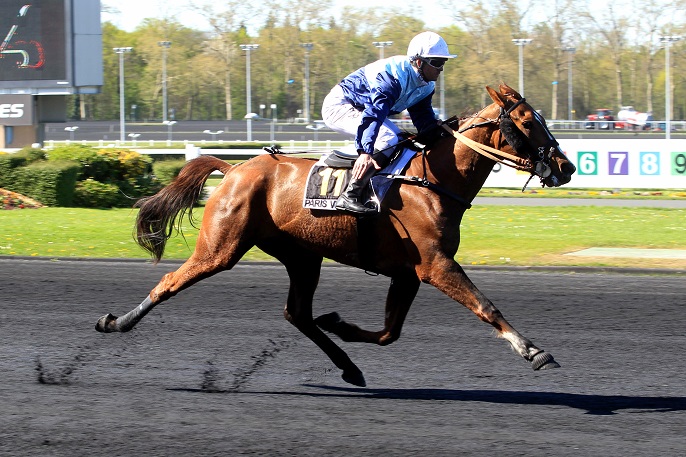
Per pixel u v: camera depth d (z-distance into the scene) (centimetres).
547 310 1084
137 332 948
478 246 1622
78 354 853
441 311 1061
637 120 7306
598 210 2183
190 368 808
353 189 700
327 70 10388
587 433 621
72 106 10919
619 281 1298
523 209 2203
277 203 743
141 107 11019
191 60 10425
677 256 1514
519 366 821
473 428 632
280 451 580
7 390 725
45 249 1582
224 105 10812
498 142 696
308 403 700
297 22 10356
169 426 632
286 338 927
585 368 815
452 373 798
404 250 705
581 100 9431
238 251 752
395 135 728
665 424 643
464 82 8650
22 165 2270
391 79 708
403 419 655
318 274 781
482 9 8769
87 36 3641
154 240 795
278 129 7525
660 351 879
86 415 657
